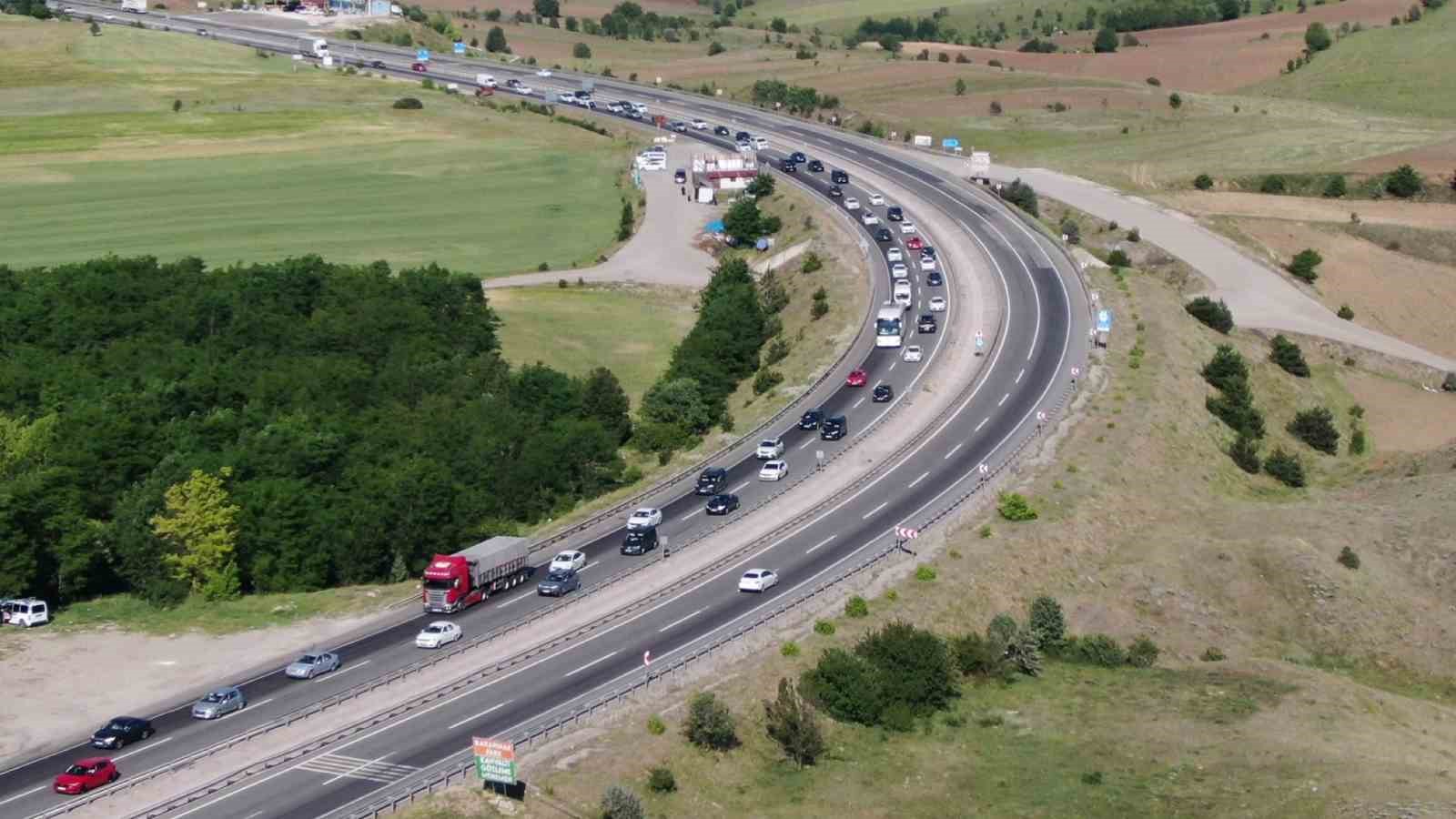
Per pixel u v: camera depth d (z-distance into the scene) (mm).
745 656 117062
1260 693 118500
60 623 133500
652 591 131750
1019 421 168375
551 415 179875
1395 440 190125
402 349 196375
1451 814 95438
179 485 141875
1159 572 137250
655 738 105062
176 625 132125
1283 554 138000
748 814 100188
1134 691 120188
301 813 96000
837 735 110375
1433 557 139750
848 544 139625
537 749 102750
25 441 152625
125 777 103312
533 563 141500
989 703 117750
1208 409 179000
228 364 185875
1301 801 98938
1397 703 120562
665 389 179750
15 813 99000
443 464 154375
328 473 154750
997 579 132375
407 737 106500
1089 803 101438
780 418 175625
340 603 136125
